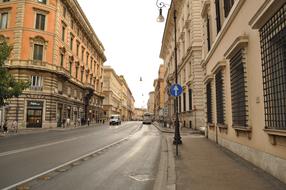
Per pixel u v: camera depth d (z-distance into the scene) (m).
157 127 44.69
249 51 9.37
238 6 10.44
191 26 33.69
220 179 7.12
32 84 39.75
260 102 8.38
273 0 6.62
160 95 96.19
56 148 15.25
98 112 77.12
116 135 26.41
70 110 50.53
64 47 46.09
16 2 40.59
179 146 14.91
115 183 7.45
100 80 80.00
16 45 39.50
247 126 9.49
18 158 11.59
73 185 7.20
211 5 17.58
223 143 14.28
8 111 37.94
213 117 17.27
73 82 51.41
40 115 40.00
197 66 32.12
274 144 7.34
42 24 41.88
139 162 10.84
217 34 15.61
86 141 19.75
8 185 7.15
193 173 7.91
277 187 6.26
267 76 7.77
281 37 6.87
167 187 6.40
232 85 11.77
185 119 39.38
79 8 53.91
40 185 7.18
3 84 24.20
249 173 7.78
